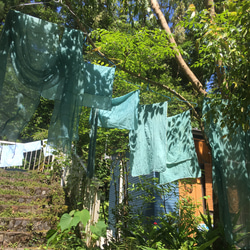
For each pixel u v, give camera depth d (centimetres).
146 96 795
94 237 504
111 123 509
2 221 569
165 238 513
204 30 477
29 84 356
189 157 489
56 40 383
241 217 467
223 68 553
